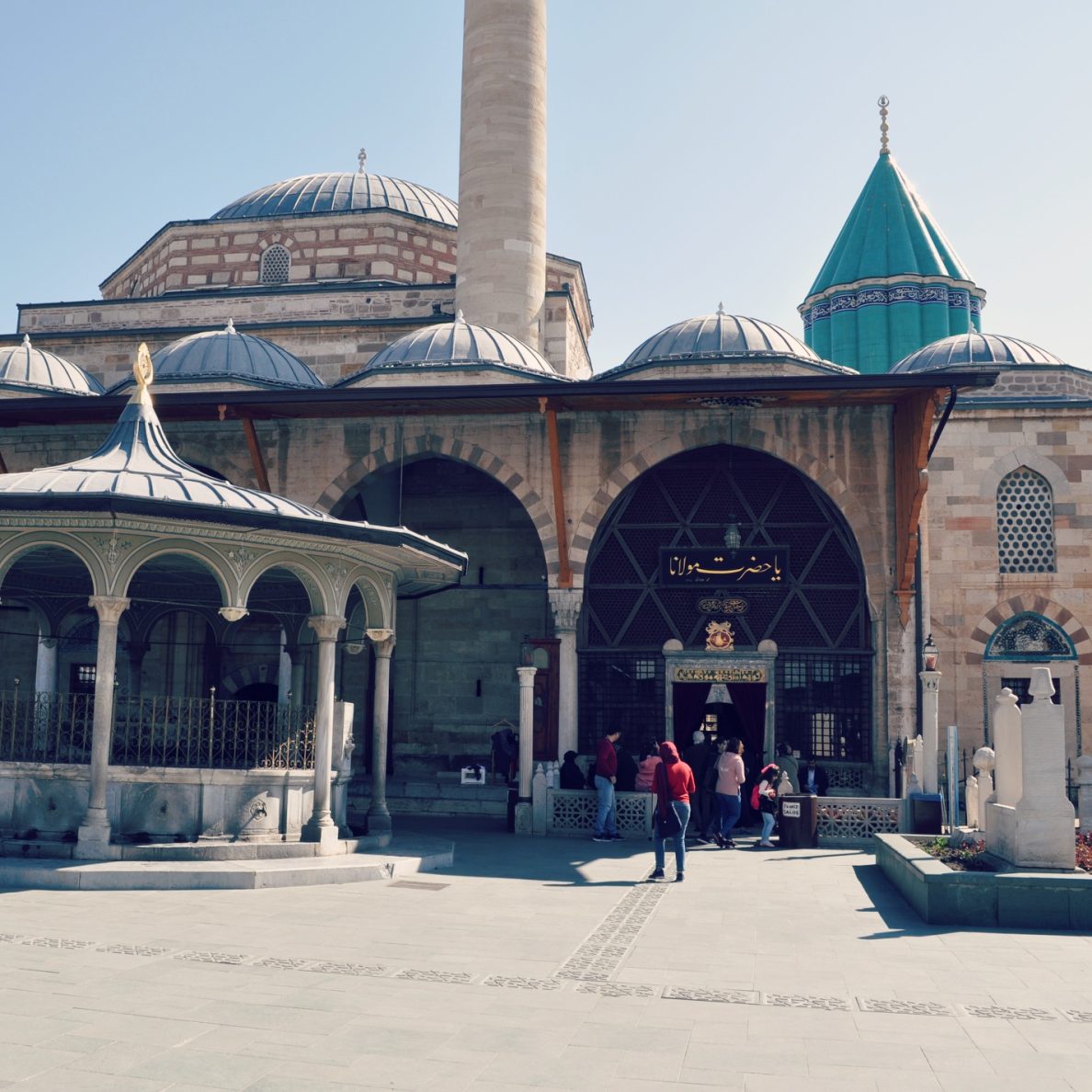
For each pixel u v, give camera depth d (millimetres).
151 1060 5715
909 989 7578
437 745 25500
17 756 12891
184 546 12453
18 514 11945
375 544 13359
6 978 7258
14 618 26219
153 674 25906
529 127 27797
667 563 21828
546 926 9727
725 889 12180
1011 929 9883
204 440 22484
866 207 58812
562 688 21000
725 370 22672
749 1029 6527
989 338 26531
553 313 28344
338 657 22672
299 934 9047
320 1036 6207
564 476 21438
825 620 21688
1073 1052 6172
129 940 8578
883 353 55875
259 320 29578
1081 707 22828
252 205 34406
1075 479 23391
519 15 28047
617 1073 5703
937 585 23422
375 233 31844
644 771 17547
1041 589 23172
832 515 21922
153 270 33500
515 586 21625
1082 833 14180
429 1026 6457
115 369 28734
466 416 21781
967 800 16250
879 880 12969
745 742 21594
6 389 24594
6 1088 5242
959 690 23109
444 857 13805
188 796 12703
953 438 23734
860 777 20953
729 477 22406
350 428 22094
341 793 14508
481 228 27359
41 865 11555
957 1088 5535
